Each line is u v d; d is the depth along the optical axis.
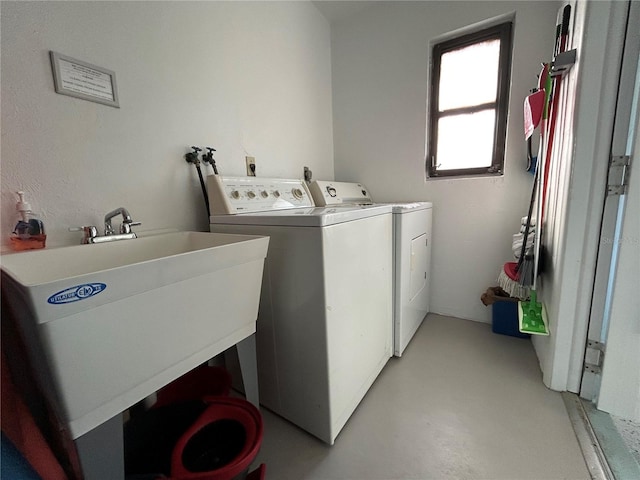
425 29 1.98
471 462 1.02
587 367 1.28
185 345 0.78
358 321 1.26
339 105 2.40
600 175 1.14
